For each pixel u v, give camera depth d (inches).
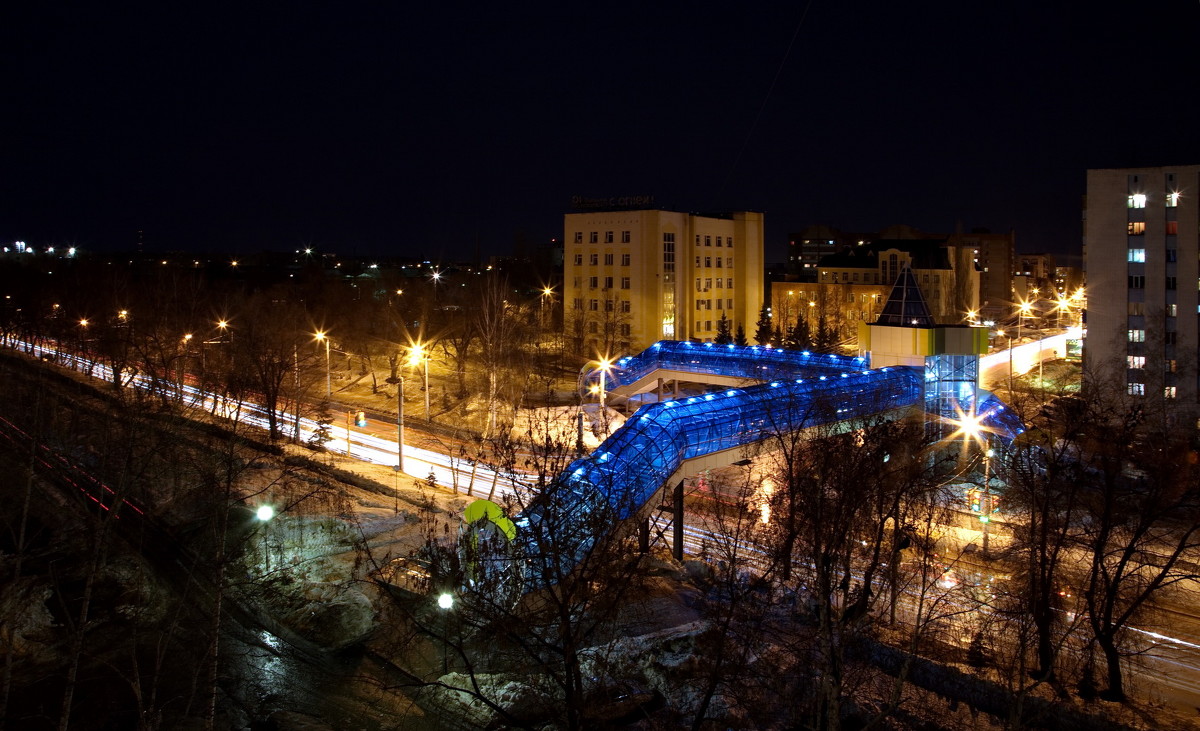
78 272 5900.6
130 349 3636.8
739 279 5600.4
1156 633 1739.7
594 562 1448.1
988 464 2187.5
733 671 1428.4
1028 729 1390.3
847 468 1760.6
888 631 1689.2
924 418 2546.8
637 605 1717.5
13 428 2358.5
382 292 7362.2
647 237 4995.1
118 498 1643.7
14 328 4387.3
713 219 5413.4
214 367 3690.9
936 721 1429.6
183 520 2171.5
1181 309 3486.7
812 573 1731.1
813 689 1450.5
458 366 4279.0
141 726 1269.7
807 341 4707.2
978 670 1567.4
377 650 1705.2
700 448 1971.0
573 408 3420.3
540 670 1488.7
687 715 1421.0
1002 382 4256.9
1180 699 1502.2
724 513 2389.3
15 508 2078.0
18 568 1628.9
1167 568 1563.7
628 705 1441.9
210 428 2591.0
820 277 6766.7
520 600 1386.6
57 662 1652.3
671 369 3449.8
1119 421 3009.4
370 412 3774.6
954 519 2252.7
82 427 2413.9
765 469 2608.3
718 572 1895.9
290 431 3262.8
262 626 1812.3
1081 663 1600.6
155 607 1868.8
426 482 2647.6
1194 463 2252.7
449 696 1524.4
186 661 1676.9
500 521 1425.9
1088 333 3659.0
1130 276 3575.3
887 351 2674.7
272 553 2070.6
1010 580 1859.0
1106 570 1736.0
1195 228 3442.4
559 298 7367.1
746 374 3225.9
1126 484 2048.5
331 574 1955.0
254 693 1576.0
